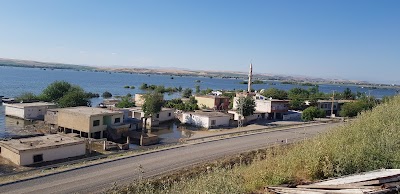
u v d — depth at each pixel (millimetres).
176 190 11570
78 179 20297
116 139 43094
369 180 7469
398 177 7664
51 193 17969
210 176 10445
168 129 52312
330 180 8766
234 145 30734
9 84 135625
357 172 9508
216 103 71938
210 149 28953
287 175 9836
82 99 60375
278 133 38094
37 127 48156
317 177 9914
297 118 65562
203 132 49906
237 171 12609
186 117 57250
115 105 69750
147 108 53875
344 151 10523
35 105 56062
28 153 28922
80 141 33219
